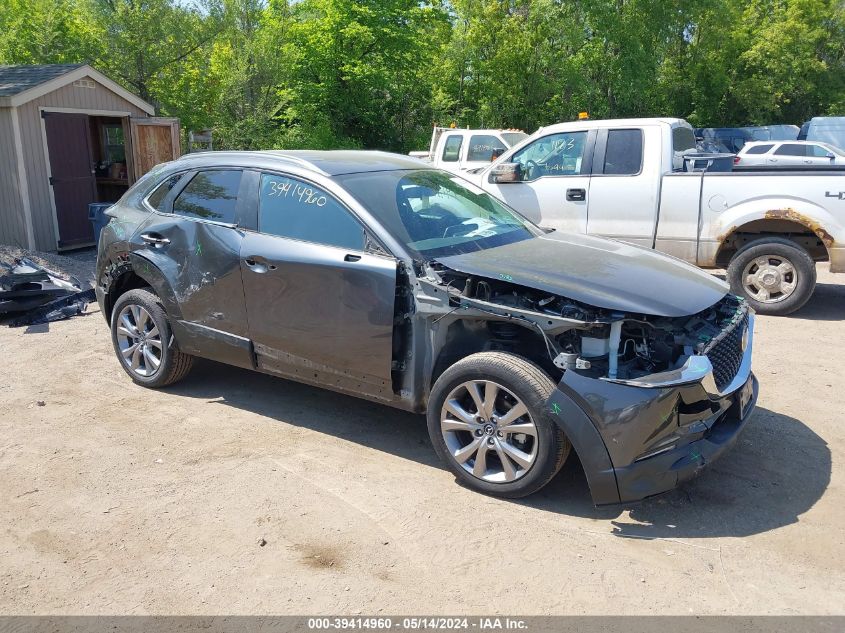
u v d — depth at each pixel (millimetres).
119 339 5738
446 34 30281
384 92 25500
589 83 30766
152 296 5508
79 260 11359
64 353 6535
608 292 3762
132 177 13234
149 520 3773
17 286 7625
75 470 4316
